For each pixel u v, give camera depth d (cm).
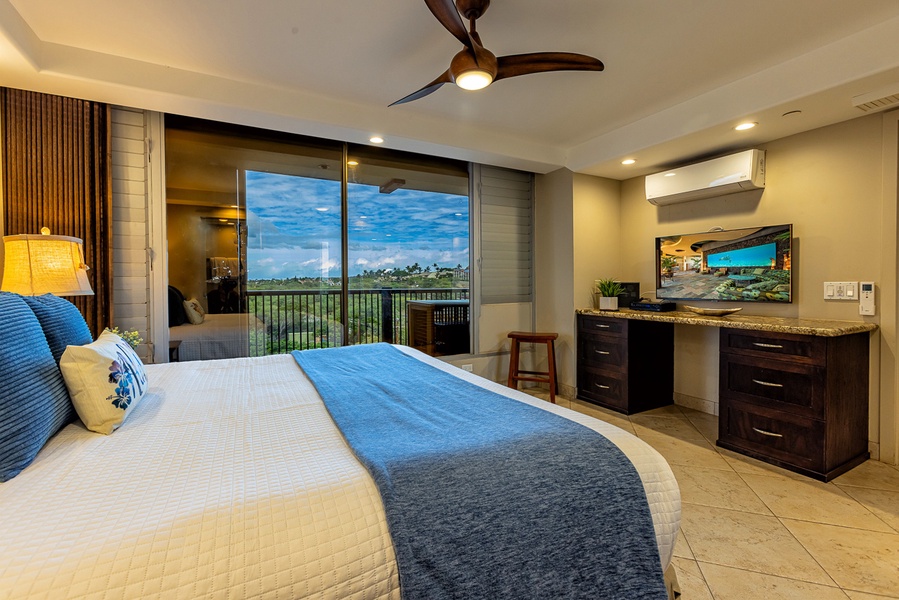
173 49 216
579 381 396
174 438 118
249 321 314
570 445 115
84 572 66
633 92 269
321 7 183
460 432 122
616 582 96
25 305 123
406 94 270
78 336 147
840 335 230
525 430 123
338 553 79
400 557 82
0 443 91
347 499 88
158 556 70
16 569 64
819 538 180
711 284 336
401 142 316
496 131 340
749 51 221
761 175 299
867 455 255
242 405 151
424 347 385
